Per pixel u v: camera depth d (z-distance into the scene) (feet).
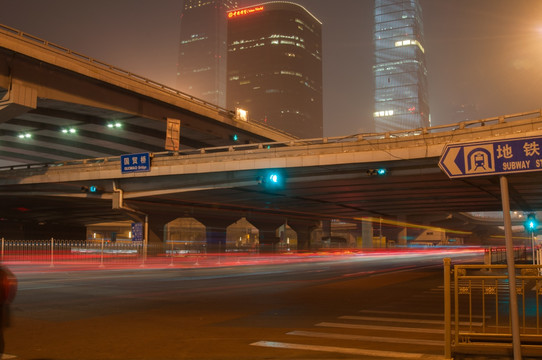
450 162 17.19
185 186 133.39
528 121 88.84
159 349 25.12
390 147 103.65
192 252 162.40
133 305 43.88
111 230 398.21
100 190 150.82
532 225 92.68
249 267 118.93
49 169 155.53
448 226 396.78
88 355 23.81
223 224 220.23
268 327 31.94
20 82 148.97
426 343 26.30
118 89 183.42
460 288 21.43
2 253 110.22
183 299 48.78
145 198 148.66
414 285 65.16
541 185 104.58
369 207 184.96
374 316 36.81
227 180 126.31
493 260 125.90
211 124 232.12
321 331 30.35
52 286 63.93
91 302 46.24
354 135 108.06
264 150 118.62
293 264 136.15
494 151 16.34
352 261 159.02
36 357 23.41
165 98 200.75
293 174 119.03
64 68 159.33
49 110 186.09
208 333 29.76
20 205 196.85
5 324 15.37
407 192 134.51
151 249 139.64
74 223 285.84
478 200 149.59
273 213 211.61
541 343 19.95
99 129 214.48
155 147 250.78
